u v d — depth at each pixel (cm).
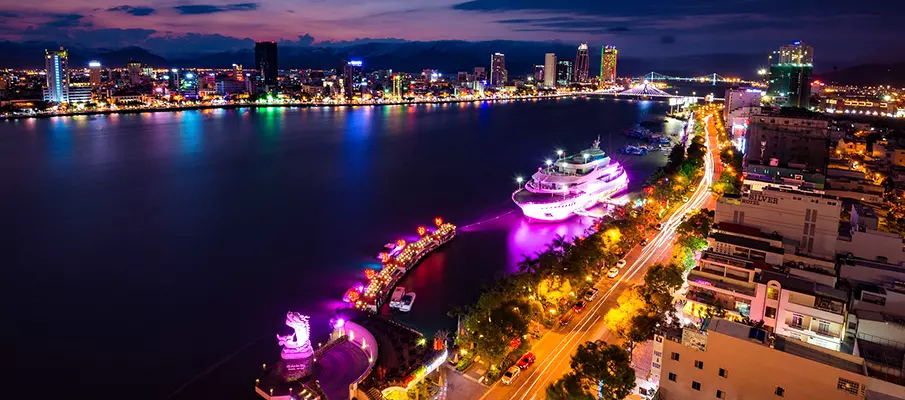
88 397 10475
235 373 11156
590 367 8150
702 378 7012
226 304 14025
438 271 15712
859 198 16538
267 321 13175
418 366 9838
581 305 12062
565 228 19738
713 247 11919
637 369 9712
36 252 17600
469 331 10325
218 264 16688
